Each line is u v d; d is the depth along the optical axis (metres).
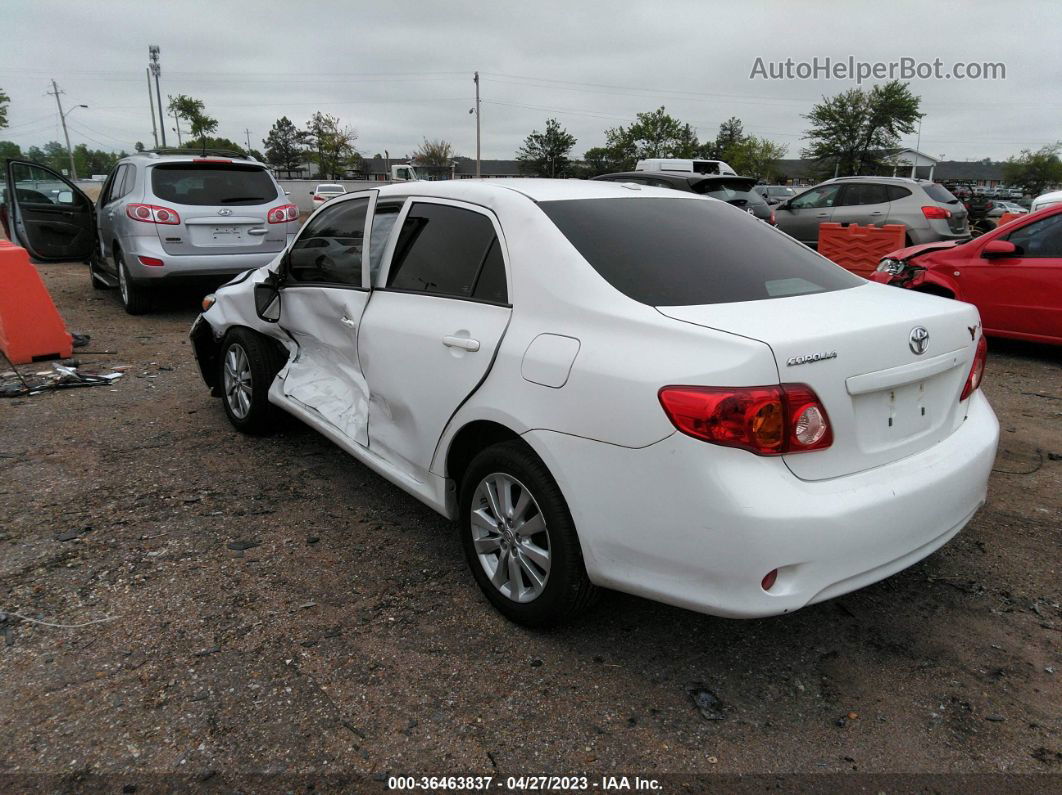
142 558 3.42
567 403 2.52
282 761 2.27
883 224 12.30
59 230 9.91
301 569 3.35
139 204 8.12
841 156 54.50
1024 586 3.21
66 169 88.19
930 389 2.64
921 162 74.06
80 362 6.82
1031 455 4.67
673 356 2.32
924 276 7.54
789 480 2.26
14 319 6.57
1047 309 6.73
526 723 2.44
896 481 2.44
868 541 2.33
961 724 2.44
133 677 2.62
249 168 8.78
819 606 3.10
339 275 3.93
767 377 2.19
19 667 2.67
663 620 3.00
